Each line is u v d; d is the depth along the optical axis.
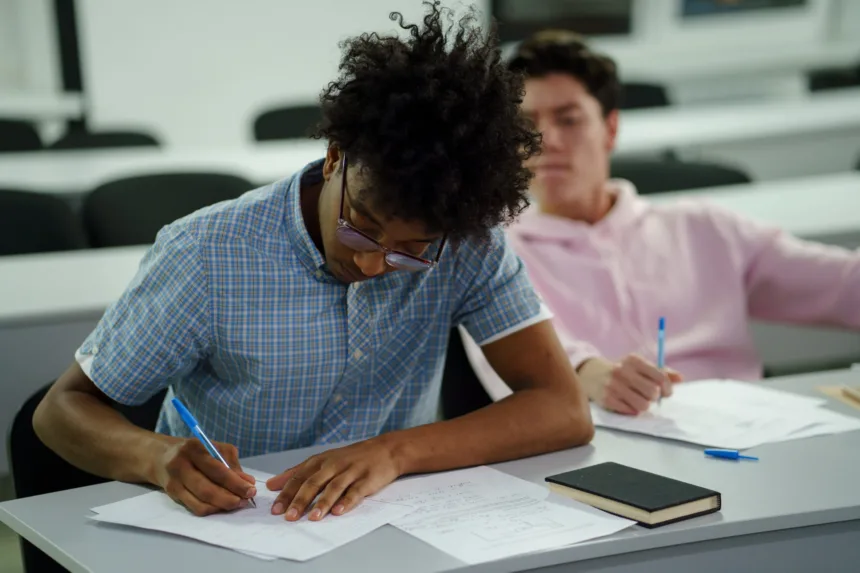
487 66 1.11
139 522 1.12
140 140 4.30
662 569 1.07
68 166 3.81
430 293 1.42
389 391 1.44
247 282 1.29
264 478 1.24
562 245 2.09
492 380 1.76
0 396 2.16
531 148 1.17
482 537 1.06
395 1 5.70
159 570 1.01
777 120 4.45
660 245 2.10
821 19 5.98
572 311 2.04
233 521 1.12
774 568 1.12
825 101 4.98
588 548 1.03
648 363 1.57
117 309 1.30
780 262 2.09
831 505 1.14
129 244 2.74
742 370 2.06
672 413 1.52
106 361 1.29
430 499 1.17
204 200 2.81
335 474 1.17
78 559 1.04
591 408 1.57
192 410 1.40
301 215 1.30
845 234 2.60
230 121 5.58
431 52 1.11
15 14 5.24
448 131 1.06
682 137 4.15
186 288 1.27
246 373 1.33
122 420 1.29
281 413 1.37
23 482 1.36
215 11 5.41
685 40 5.89
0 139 4.21
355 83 1.10
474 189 1.08
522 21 5.71
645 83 4.96
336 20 5.62
